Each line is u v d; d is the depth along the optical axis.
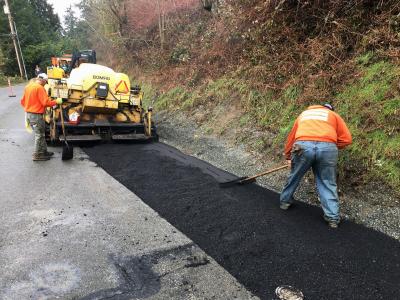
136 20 16.25
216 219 3.90
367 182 4.20
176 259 3.15
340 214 3.94
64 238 3.47
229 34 9.01
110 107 7.09
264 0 7.18
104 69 7.13
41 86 5.86
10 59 32.53
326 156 3.64
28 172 5.40
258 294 2.71
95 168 5.64
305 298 2.67
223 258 3.17
